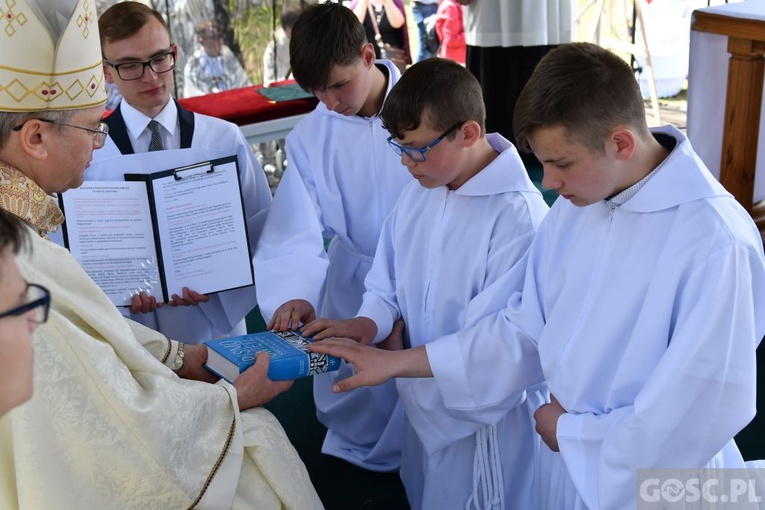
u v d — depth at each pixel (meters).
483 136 1.98
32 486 1.32
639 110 1.48
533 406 2.08
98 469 1.37
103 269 2.23
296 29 2.22
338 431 2.83
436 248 2.03
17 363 0.90
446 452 2.11
